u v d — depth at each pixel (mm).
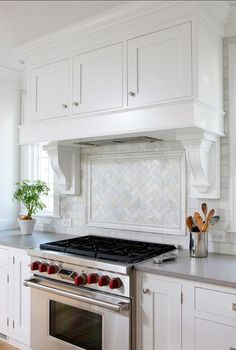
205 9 1990
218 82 2227
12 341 2762
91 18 2254
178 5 1981
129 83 2189
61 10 2174
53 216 3264
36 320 2461
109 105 2281
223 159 2303
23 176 3590
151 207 2633
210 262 2053
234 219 2238
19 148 3629
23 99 3598
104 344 2051
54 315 2355
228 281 1681
